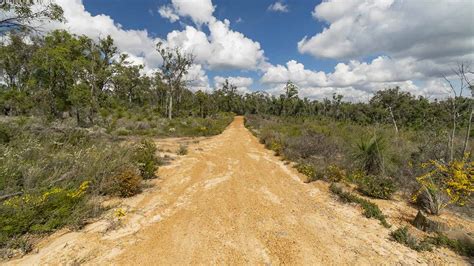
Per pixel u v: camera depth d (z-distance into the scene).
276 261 3.85
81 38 17.77
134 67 44.38
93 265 3.58
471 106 7.23
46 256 3.72
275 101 70.81
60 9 7.16
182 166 9.78
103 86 21.50
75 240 4.18
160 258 3.81
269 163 10.88
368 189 6.91
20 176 5.53
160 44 36.38
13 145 6.65
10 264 3.51
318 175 8.41
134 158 8.15
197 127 24.62
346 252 4.12
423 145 9.01
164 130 21.78
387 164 8.31
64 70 16.16
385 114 24.02
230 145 16.12
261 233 4.70
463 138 9.98
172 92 38.69
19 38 7.49
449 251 4.21
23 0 6.51
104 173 6.27
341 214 5.65
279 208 5.94
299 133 17.31
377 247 4.30
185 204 6.02
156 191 6.82
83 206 5.07
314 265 3.77
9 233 3.98
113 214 5.20
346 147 11.52
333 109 56.50
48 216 4.54
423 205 6.07
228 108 83.75
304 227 4.99
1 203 4.44
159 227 4.80
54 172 5.95
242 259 3.86
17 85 19.59
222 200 6.37
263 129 24.78
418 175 7.30
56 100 16.11
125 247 4.07
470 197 6.21
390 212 5.79
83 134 9.45
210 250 4.08
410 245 4.31
